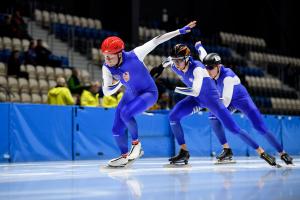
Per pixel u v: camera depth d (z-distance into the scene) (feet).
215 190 24.68
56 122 66.28
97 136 70.90
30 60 107.04
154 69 51.83
